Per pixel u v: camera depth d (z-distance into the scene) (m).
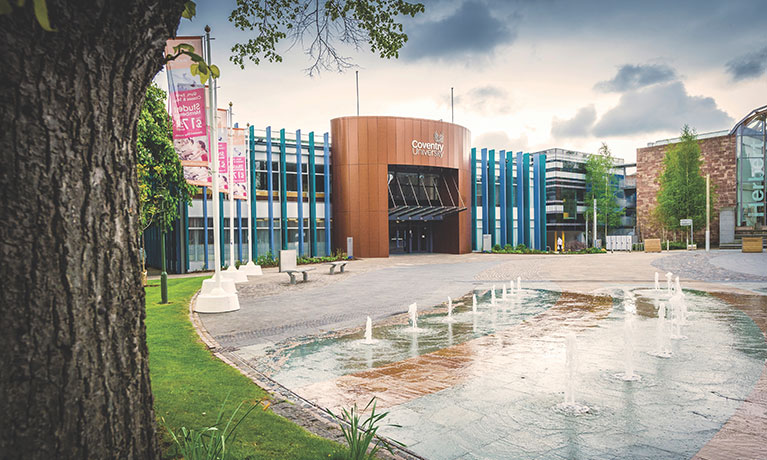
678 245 49.88
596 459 4.13
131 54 2.27
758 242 34.97
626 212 67.06
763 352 7.70
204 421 4.70
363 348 8.46
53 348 2.05
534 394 5.87
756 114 45.81
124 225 2.37
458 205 40.22
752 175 46.84
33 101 1.96
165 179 21.22
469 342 8.79
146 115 18.92
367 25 6.41
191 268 29.25
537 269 24.41
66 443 2.10
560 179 57.00
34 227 1.99
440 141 38.16
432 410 5.38
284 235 33.44
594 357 7.57
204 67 3.02
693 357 7.45
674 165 52.53
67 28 2.00
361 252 35.44
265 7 6.38
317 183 36.19
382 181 35.69
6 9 1.66
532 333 9.47
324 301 14.20
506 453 4.27
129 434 2.38
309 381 6.54
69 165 2.08
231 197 19.72
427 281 19.44
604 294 14.96
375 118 35.66
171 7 2.44
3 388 1.95
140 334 2.49
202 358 7.57
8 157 1.93
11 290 1.95
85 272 2.16
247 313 12.18
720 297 13.69
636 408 5.33
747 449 4.29
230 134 19.28
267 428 4.59
